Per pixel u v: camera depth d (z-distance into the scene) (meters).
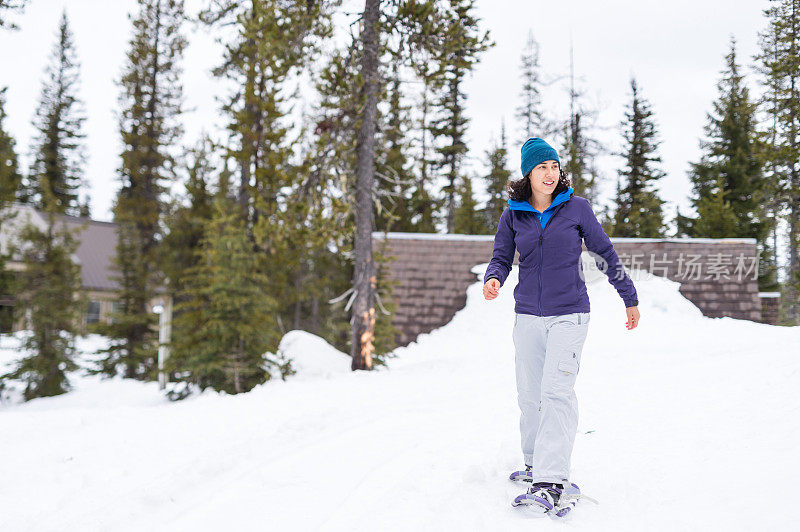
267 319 10.11
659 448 3.29
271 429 4.61
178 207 18.67
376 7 10.16
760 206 26.36
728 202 26.83
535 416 2.81
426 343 15.09
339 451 3.77
